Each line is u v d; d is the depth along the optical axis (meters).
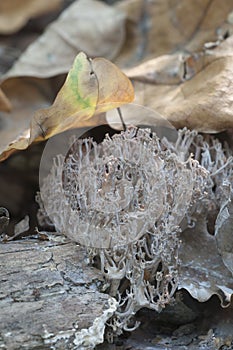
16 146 0.34
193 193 0.33
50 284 0.31
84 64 0.34
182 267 0.33
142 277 0.32
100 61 0.35
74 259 0.32
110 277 0.32
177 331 0.33
